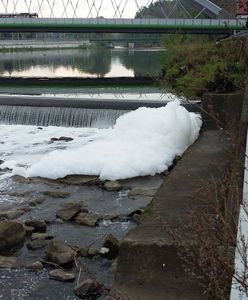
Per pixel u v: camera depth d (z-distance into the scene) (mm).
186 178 11758
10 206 14219
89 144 20016
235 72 20438
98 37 127688
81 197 14844
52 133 23891
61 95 31641
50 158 17172
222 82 19641
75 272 10141
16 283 9797
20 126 25500
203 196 9109
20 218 13234
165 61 34531
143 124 18328
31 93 34094
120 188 15391
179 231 8312
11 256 10969
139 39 89250
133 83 43625
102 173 16078
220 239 6773
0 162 18750
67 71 67688
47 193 15117
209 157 13461
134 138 17875
